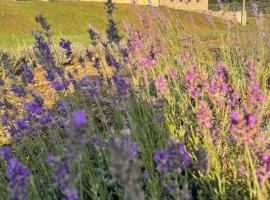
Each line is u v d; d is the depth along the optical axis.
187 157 2.52
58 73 4.14
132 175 1.51
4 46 13.36
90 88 3.59
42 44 3.89
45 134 4.58
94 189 2.90
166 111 3.94
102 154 3.58
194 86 3.37
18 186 1.86
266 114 3.62
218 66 3.91
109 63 4.35
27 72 4.18
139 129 3.61
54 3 28.83
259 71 4.73
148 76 4.86
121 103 3.03
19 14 26.00
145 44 5.43
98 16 28.53
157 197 2.71
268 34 7.34
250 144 2.60
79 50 10.21
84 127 1.62
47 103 5.61
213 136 3.04
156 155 2.18
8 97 5.56
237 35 6.75
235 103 3.52
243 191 3.00
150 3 6.31
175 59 5.70
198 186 3.21
